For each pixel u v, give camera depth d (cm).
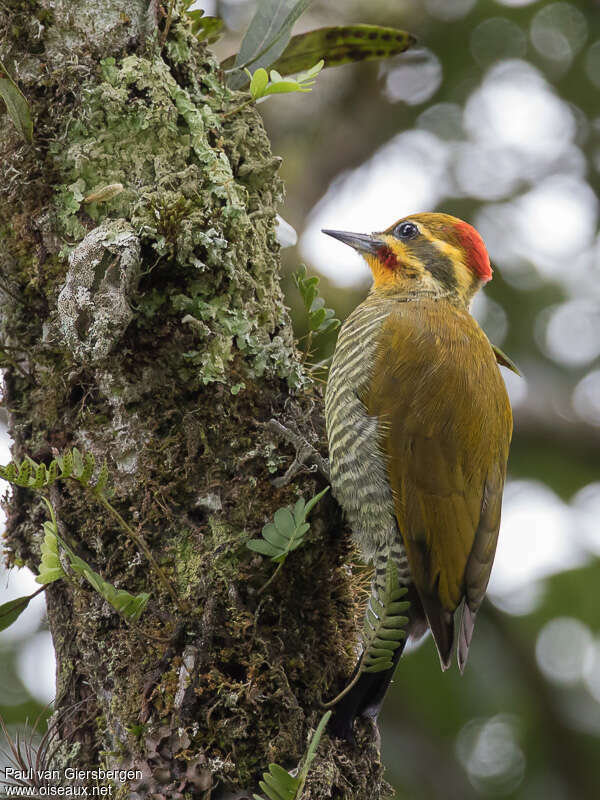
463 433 891
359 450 882
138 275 685
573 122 1583
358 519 869
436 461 884
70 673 714
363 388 903
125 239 678
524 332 1535
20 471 617
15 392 743
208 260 711
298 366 764
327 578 750
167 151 713
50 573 652
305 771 597
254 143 766
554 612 1381
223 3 1425
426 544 875
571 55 1550
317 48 876
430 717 1374
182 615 677
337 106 1630
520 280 1523
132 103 708
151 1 726
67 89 710
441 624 866
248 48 805
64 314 677
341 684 732
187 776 643
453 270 1017
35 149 710
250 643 679
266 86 734
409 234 1038
